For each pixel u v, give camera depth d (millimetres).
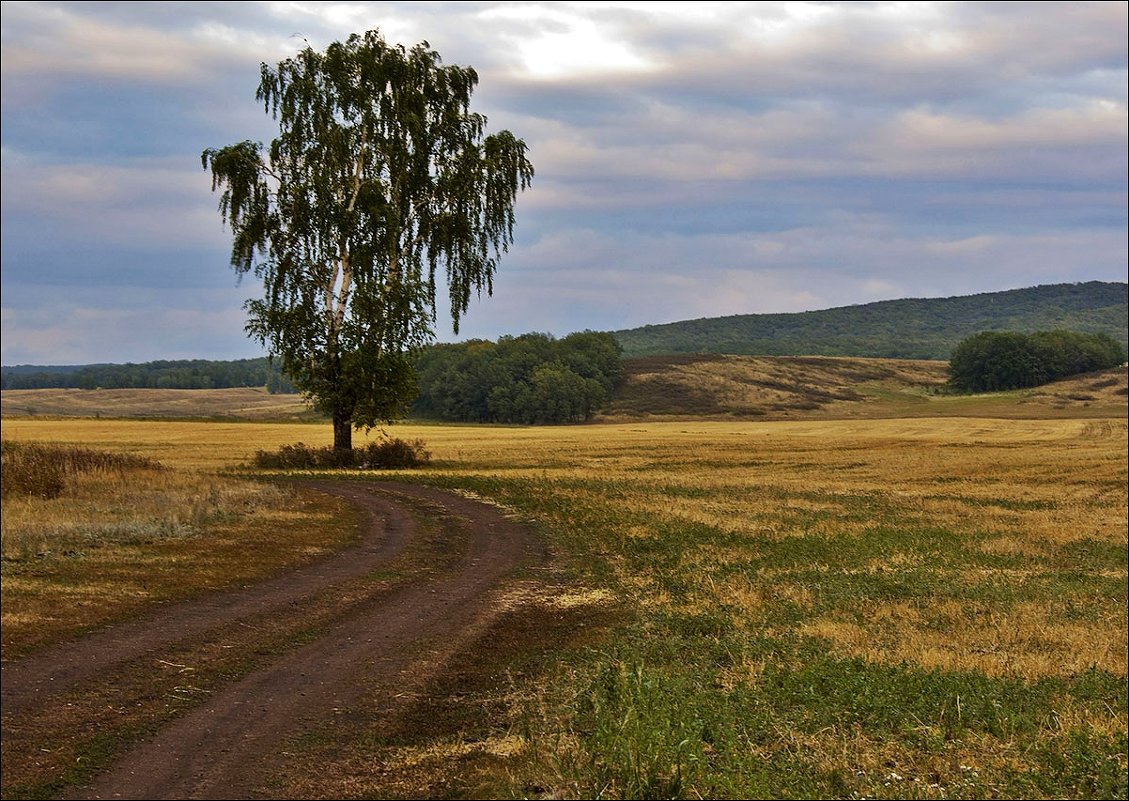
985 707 10312
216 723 9156
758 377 182750
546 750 8242
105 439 78438
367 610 14719
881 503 35812
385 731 9078
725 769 7773
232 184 45844
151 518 22875
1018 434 95875
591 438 87375
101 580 15750
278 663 11430
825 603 16734
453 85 49469
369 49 47281
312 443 75500
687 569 19453
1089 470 53656
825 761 8305
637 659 11836
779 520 28688
